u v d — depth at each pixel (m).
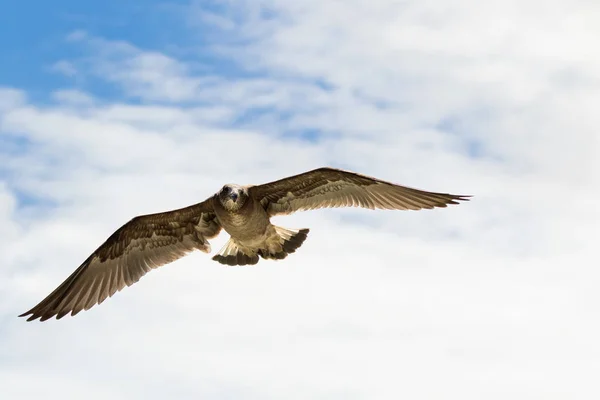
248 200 13.96
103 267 15.31
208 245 15.24
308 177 14.59
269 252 14.97
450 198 14.43
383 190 14.80
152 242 15.40
